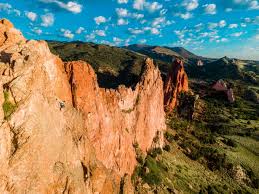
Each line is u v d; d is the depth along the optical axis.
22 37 43.12
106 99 66.81
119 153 67.88
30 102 34.62
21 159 32.12
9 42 40.12
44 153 35.34
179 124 155.62
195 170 109.62
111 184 51.62
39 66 38.19
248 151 146.38
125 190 60.19
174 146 122.38
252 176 121.75
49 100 39.34
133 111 89.19
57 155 37.84
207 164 120.75
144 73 105.56
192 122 170.12
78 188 39.31
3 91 33.38
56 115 39.91
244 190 112.56
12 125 32.84
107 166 60.59
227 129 170.62
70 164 40.16
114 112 68.50
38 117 35.41
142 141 93.56
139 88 98.19
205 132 161.50
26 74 35.41
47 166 35.59
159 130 113.94
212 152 130.50
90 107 53.69
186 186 93.88
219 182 109.75
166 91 182.25
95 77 58.31
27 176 32.50
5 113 32.69
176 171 100.25
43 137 35.56
